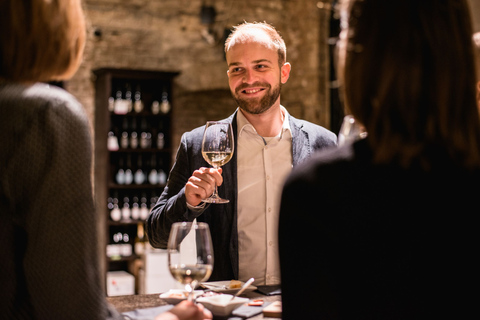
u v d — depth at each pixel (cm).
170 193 208
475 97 83
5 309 90
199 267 118
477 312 78
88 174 94
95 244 94
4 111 91
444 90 79
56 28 95
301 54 649
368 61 83
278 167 212
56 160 90
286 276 81
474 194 79
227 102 674
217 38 657
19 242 92
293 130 219
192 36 652
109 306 104
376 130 82
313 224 80
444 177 79
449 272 78
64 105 93
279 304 138
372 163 81
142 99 607
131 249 577
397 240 78
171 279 545
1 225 90
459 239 78
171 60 643
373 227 79
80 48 101
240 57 205
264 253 203
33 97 92
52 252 88
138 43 628
